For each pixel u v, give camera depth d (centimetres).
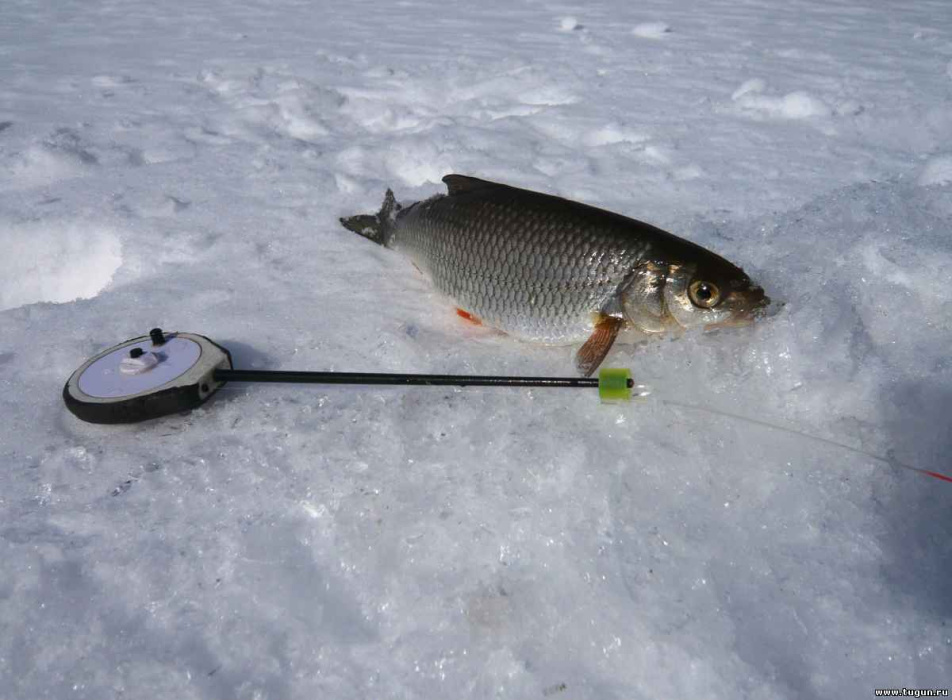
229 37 103
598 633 21
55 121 70
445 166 58
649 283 30
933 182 49
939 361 30
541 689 20
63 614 22
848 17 105
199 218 50
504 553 24
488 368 33
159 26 111
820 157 56
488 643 21
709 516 25
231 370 31
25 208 52
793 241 39
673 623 21
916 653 21
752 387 29
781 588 22
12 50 97
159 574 23
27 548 24
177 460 28
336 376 30
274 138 66
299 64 88
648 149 59
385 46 95
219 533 25
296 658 21
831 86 73
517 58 85
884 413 28
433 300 40
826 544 24
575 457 26
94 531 25
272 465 27
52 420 31
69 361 35
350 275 42
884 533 24
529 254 33
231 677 21
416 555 24
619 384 28
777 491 25
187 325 38
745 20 104
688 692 20
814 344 30
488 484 26
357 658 21
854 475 26
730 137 62
